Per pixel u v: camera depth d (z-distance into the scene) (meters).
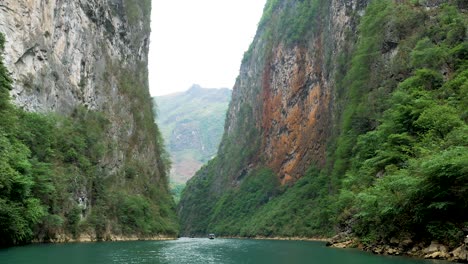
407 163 38.88
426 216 29.94
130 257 34.22
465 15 53.44
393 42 64.50
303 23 131.88
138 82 106.12
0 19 56.22
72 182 60.44
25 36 60.38
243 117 167.12
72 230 57.78
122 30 98.81
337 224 56.84
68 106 71.44
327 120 105.50
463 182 27.81
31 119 54.88
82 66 78.31
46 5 66.56
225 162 171.25
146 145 102.19
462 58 46.88
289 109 130.62
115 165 83.25
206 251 44.12
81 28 78.81
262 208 125.69
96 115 79.88
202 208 169.88
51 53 67.44
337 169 72.56
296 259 32.66
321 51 115.94
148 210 87.25
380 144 48.50
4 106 46.69
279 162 131.25
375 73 67.75
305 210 96.06
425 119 39.59
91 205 67.75
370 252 35.78
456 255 26.72
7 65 56.12
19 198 40.47
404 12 65.19
